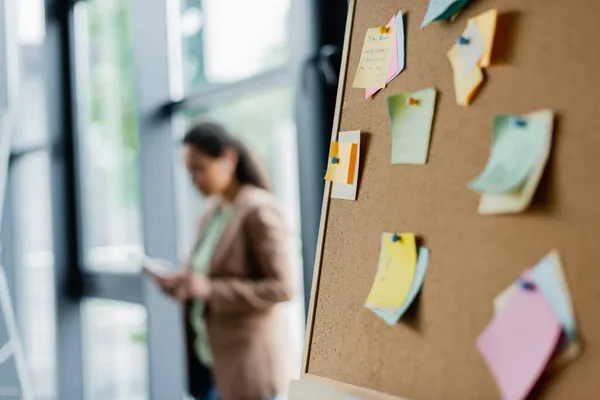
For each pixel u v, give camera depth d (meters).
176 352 2.54
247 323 1.79
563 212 0.64
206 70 2.29
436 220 0.77
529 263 0.66
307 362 0.95
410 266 0.80
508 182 0.67
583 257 0.62
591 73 0.63
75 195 3.14
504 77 0.71
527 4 0.69
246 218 1.80
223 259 1.82
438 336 0.75
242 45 2.08
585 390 0.60
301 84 1.76
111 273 2.88
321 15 1.74
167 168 2.56
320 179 1.73
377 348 0.83
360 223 0.89
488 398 0.68
